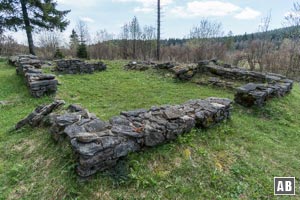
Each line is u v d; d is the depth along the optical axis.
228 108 4.99
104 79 9.51
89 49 25.72
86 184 2.71
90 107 5.91
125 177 2.86
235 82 8.72
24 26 17.25
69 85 8.16
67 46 26.66
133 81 9.32
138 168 3.00
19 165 3.14
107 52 25.77
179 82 9.31
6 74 9.95
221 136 4.30
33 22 17.72
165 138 3.52
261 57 17.52
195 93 7.84
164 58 23.09
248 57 17.72
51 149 3.33
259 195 3.02
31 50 18.03
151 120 3.58
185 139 3.72
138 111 3.88
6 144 3.75
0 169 3.14
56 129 3.42
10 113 5.44
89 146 2.74
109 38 30.12
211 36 25.91
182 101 6.91
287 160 4.00
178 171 3.14
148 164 3.12
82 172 2.70
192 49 22.48
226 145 4.04
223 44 22.09
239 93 6.60
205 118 4.25
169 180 2.98
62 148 3.21
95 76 10.02
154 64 11.98
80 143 2.80
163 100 6.89
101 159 2.79
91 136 2.88
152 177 2.96
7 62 13.67
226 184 3.10
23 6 17.00
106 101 6.62
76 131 3.06
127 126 3.29
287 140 4.91
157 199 2.71
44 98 6.49
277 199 3.00
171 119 3.66
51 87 6.79
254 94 6.32
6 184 2.88
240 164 3.59
